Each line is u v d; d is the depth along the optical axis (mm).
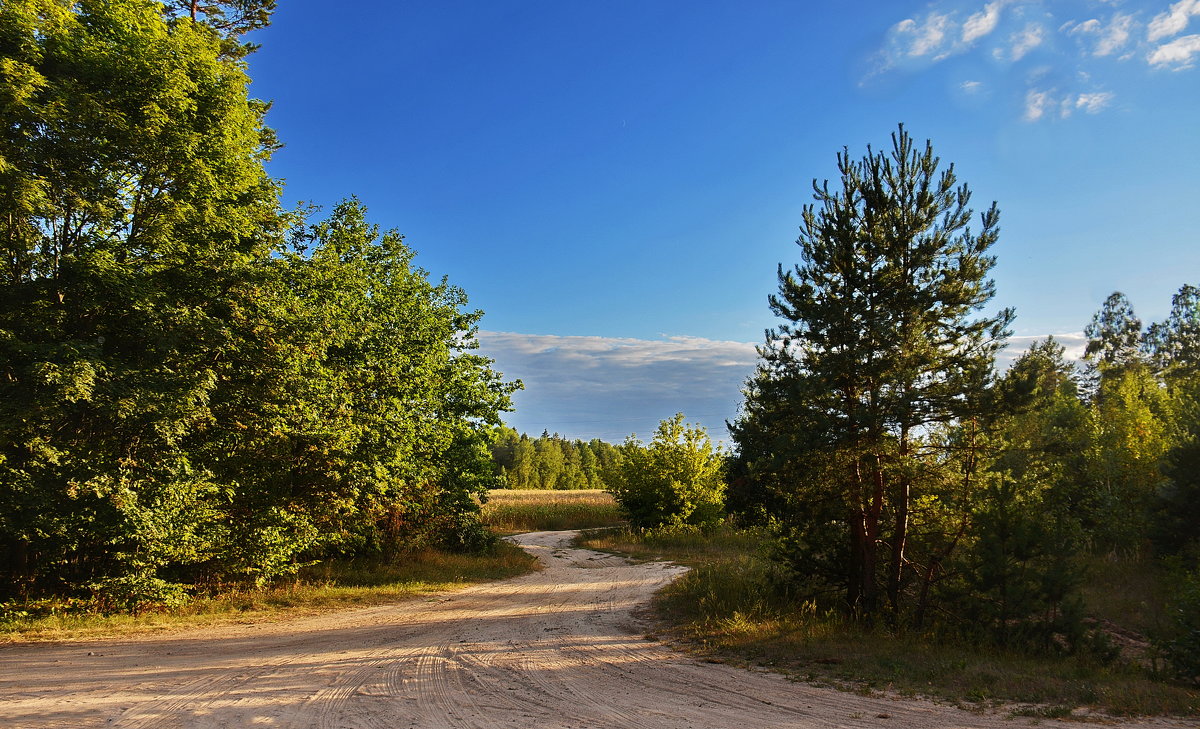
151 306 12242
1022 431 13289
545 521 49031
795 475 13508
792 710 6723
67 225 12844
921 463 13102
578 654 9773
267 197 15773
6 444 11484
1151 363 41062
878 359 12883
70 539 12180
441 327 22984
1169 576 15984
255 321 14125
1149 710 6691
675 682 8016
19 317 11898
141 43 12852
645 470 38562
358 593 16469
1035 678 8266
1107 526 21766
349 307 17906
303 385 14703
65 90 11781
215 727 5988
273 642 10609
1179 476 17094
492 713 6586
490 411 25203
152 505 12555
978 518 12461
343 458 16141
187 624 12078
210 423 14242
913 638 11234
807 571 14555
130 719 6160
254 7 21359
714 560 25594
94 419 12445
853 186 13891
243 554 15273
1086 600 16719
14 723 5898
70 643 10039
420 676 8258
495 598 16609
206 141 13773
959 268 13031
